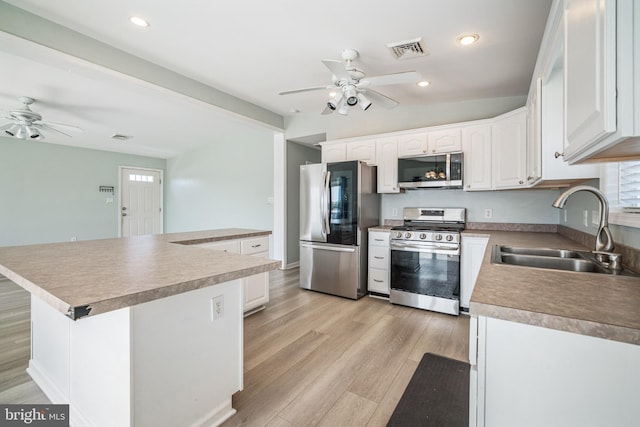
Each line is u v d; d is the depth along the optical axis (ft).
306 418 5.40
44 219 18.70
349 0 6.81
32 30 7.34
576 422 2.67
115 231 21.90
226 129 18.01
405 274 11.13
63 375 5.47
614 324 2.45
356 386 6.31
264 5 7.01
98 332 4.46
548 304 2.90
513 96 11.72
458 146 11.18
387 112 13.91
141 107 13.69
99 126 16.19
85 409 4.87
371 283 12.32
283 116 16.75
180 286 3.95
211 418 5.10
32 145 18.26
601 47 2.48
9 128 12.92
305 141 17.57
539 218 10.78
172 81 10.59
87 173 20.57
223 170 20.56
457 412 5.54
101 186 21.21
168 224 24.68
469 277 10.20
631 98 2.29
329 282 12.60
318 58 9.59
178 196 23.77
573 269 5.48
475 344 3.04
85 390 4.84
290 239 17.71
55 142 18.89
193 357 4.79
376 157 12.98
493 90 11.37
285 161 17.13
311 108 15.03
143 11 7.25
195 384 4.84
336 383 6.41
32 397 5.95
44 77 10.43
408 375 6.70
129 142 19.52
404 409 5.63
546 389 2.76
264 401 5.83
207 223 21.75
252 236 10.85
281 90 12.39
